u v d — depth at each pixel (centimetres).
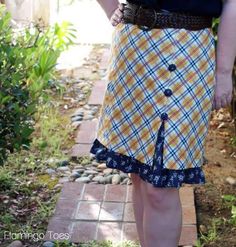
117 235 300
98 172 365
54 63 327
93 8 691
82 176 359
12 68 297
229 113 434
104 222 311
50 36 407
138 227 264
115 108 241
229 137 409
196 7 226
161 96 228
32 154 379
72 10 686
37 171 362
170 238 243
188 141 230
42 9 592
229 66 231
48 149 388
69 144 400
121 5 243
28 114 303
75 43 557
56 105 453
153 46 229
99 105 455
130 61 235
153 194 235
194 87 229
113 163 244
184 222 310
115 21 244
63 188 343
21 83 308
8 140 294
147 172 233
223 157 384
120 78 238
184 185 346
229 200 331
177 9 226
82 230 304
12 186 344
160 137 229
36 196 336
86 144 397
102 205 326
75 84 492
